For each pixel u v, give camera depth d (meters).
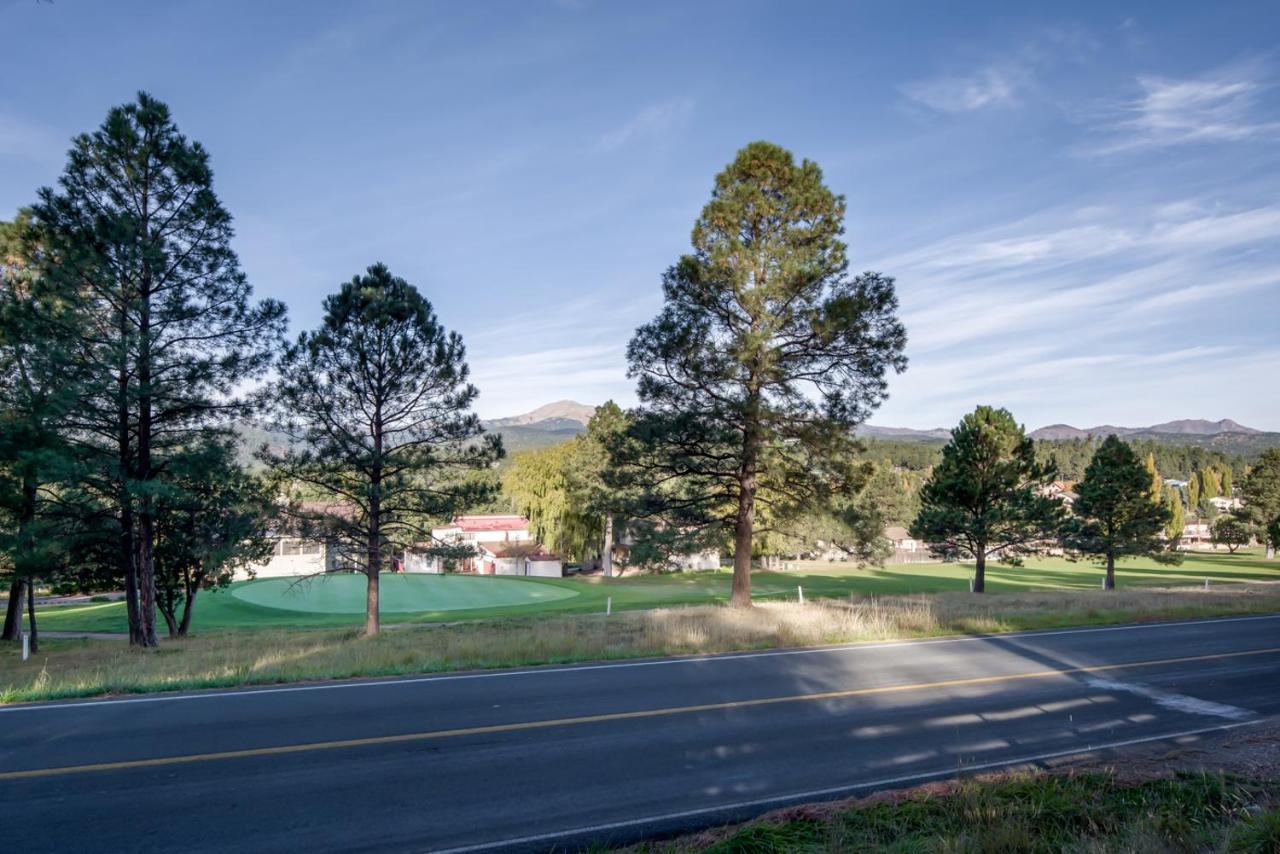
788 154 24.33
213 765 8.20
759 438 24.09
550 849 6.40
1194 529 130.75
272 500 24.69
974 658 15.39
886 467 92.81
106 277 19.14
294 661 14.49
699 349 23.34
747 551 25.09
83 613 42.06
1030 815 6.59
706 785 7.88
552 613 33.53
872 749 9.13
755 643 16.78
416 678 12.91
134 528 21.83
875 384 23.44
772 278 23.11
